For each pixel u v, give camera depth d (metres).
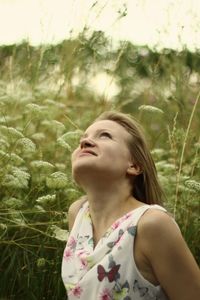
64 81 4.57
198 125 4.43
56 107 4.29
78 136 3.54
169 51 4.91
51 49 4.74
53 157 3.79
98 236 2.06
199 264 3.30
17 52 4.94
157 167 3.81
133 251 1.93
